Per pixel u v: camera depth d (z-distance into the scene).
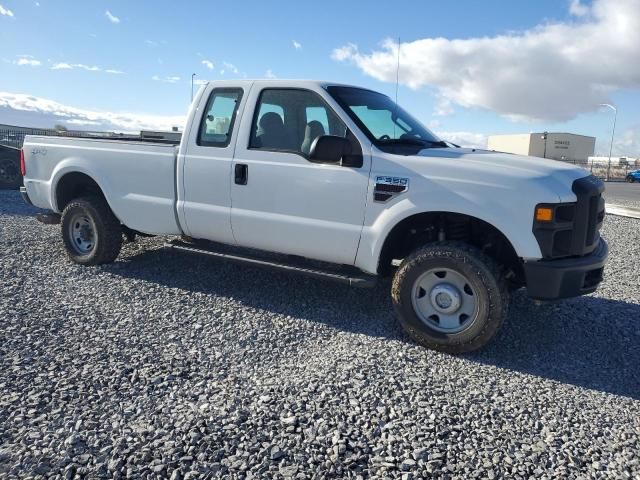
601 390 3.54
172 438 2.76
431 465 2.62
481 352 4.08
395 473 2.56
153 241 7.18
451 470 2.60
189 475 2.47
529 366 3.87
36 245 6.89
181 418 2.95
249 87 4.88
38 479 2.41
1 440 2.69
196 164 5.03
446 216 4.18
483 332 3.86
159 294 5.10
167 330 4.25
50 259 6.20
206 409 3.05
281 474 2.52
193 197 5.10
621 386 3.62
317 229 4.46
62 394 3.15
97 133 8.53
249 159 4.75
